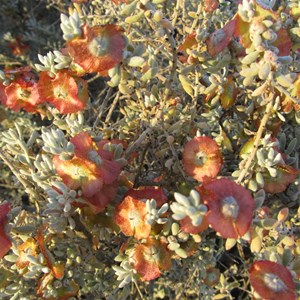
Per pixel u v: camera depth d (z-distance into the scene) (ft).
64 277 0.44
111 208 0.41
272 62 0.37
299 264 0.37
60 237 0.44
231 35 0.39
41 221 0.46
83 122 0.47
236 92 0.46
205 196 0.34
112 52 0.37
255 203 0.37
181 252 0.38
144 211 0.37
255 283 0.35
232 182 0.35
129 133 0.49
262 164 0.40
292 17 0.42
